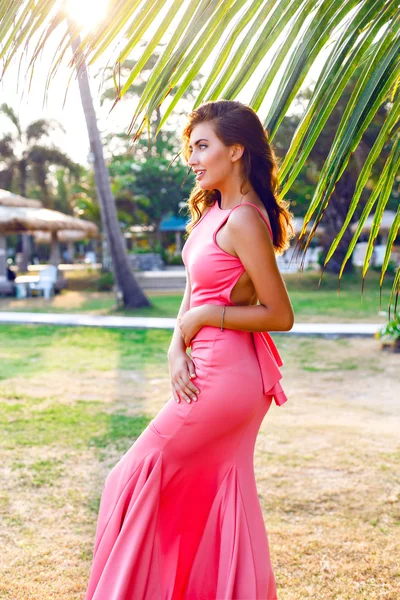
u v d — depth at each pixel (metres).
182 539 1.80
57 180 42.50
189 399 1.74
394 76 1.34
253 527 1.74
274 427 4.90
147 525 1.70
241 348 1.75
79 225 19.95
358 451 4.24
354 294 17.94
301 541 2.88
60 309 14.60
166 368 7.46
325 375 7.01
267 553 1.74
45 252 48.72
